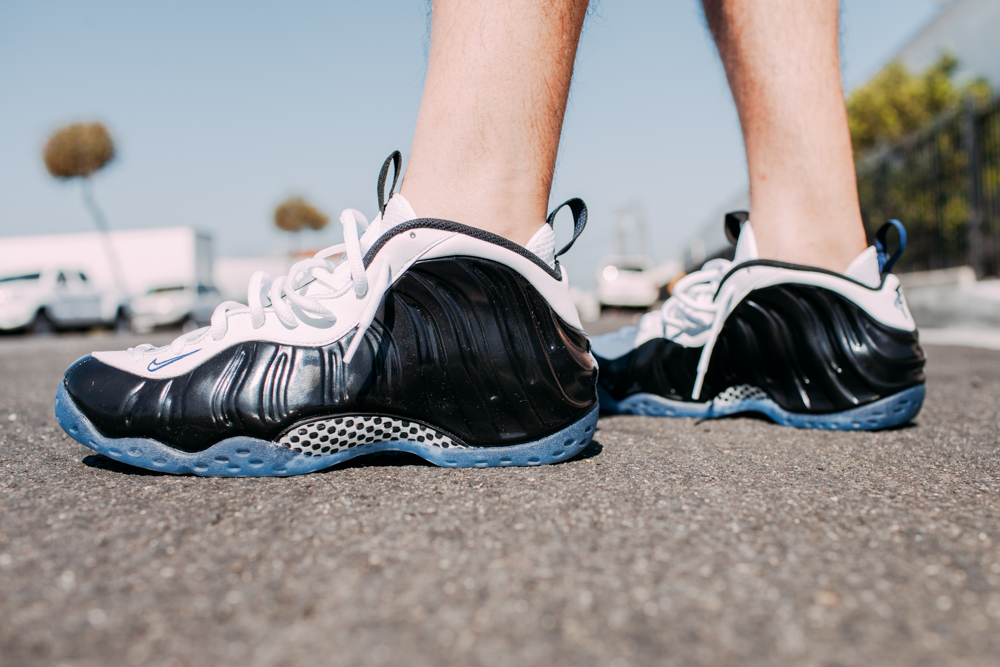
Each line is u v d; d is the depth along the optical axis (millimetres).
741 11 1125
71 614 419
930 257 5121
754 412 1300
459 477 773
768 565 495
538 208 854
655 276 15734
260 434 772
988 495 691
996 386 1798
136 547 531
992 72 8453
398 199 833
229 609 426
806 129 1100
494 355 820
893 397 1068
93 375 807
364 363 805
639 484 730
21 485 731
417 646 381
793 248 1118
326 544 539
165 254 18297
